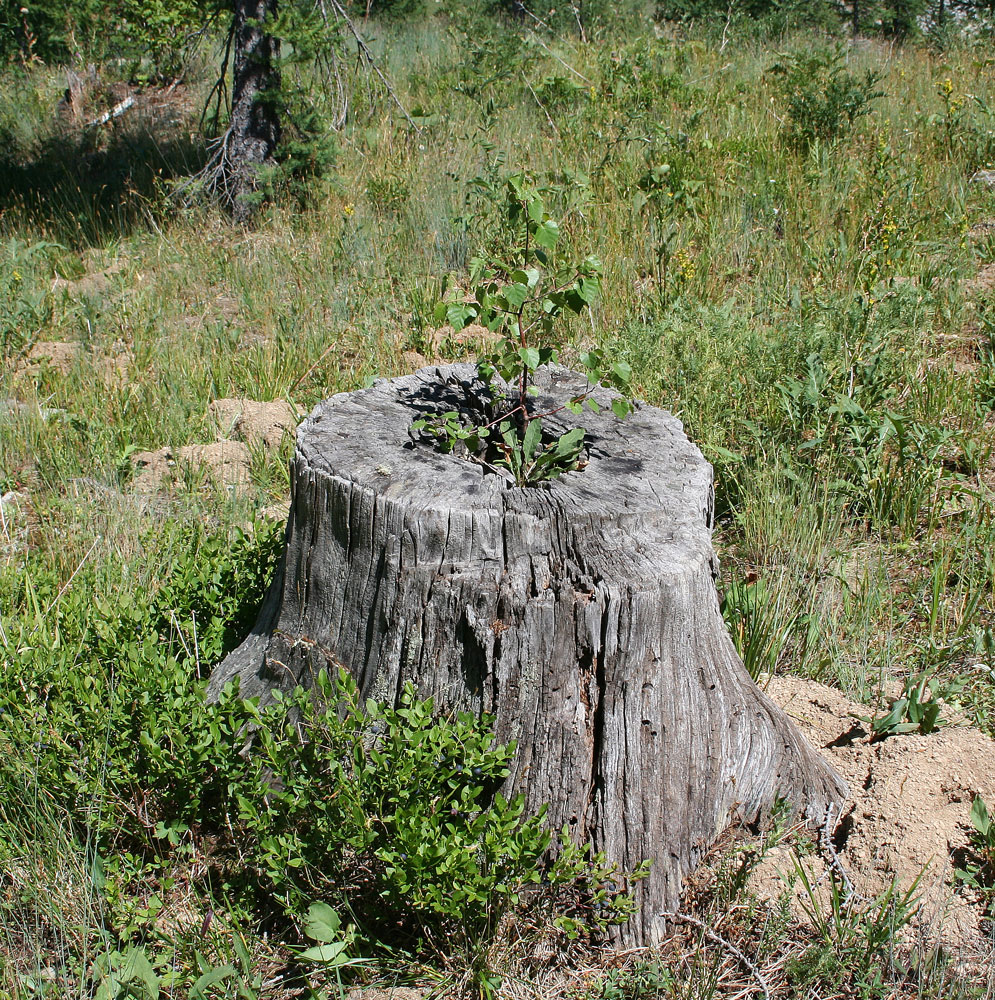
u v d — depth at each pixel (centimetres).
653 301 630
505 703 245
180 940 239
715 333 525
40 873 252
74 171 1062
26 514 464
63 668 291
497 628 241
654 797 253
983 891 249
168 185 943
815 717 318
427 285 707
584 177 706
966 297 623
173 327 674
